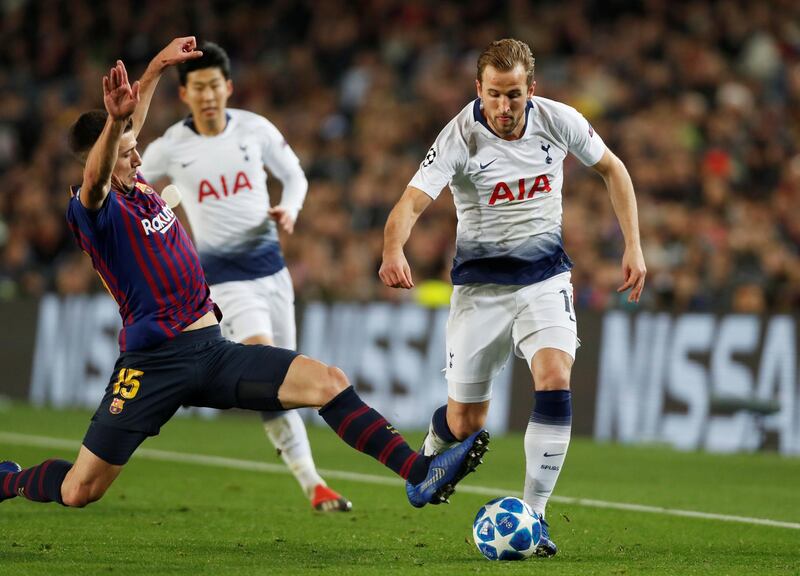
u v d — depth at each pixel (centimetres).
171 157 2423
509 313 1877
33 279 5447
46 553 1794
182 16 6888
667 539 2030
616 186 1892
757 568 1722
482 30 6072
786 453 3528
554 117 1839
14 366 4884
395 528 2108
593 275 4431
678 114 5241
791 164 5097
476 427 1972
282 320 2475
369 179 5247
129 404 1711
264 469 3016
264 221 2445
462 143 1827
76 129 1733
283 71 6362
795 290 4234
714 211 4800
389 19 6319
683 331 3725
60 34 7112
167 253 1728
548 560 1755
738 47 5709
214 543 1917
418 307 4122
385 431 1675
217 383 1725
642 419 3747
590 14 5981
